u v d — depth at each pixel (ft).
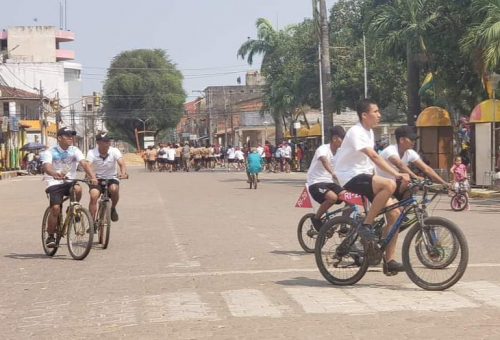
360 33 169.78
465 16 102.06
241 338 20.89
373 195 28.25
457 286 28.27
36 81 317.01
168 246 44.14
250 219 60.80
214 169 200.13
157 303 26.30
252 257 38.70
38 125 244.83
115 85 306.76
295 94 185.68
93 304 26.73
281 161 177.06
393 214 28.30
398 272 29.96
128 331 22.13
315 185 37.96
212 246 43.73
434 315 23.25
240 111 307.17
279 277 31.81
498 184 92.22
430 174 28.55
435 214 65.77
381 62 118.52
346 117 250.98
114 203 45.11
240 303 25.77
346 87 161.17
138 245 44.83
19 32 354.74
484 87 103.86
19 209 76.28
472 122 97.81
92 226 38.73
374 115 28.40
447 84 114.83
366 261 28.40
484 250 40.81
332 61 164.96
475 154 99.60
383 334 20.94
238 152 195.11
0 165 192.65
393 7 111.86
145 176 158.92
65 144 40.27
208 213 67.15
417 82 117.91
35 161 201.67
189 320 23.31
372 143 28.55
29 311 25.93
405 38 107.24
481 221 58.70
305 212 67.21
